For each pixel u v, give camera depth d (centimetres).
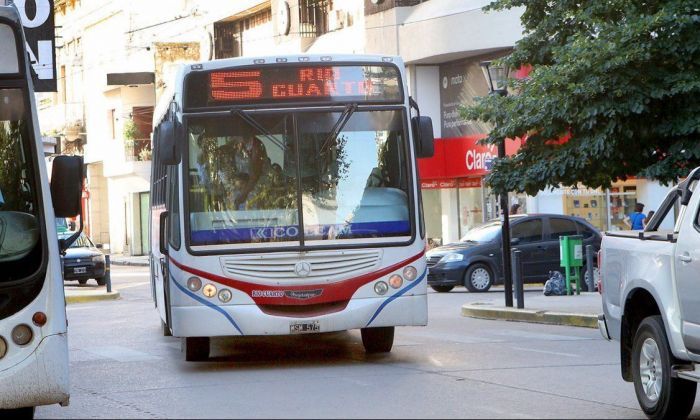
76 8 7569
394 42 4247
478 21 3941
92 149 7206
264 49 5403
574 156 2023
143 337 2114
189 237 1478
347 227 1492
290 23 4969
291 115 1510
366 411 1112
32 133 1051
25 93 1056
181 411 1155
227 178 1495
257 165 1499
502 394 1223
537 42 2198
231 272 1472
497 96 2184
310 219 1489
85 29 7400
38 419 1148
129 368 1588
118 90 6731
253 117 1506
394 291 1491
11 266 1017
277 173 1498
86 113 7344
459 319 2358
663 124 1958
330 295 1476
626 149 2002
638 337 1088
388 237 1499
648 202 3825
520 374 1398
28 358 1011
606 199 3903
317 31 4881
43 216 1038
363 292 1486
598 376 1377
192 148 1498
